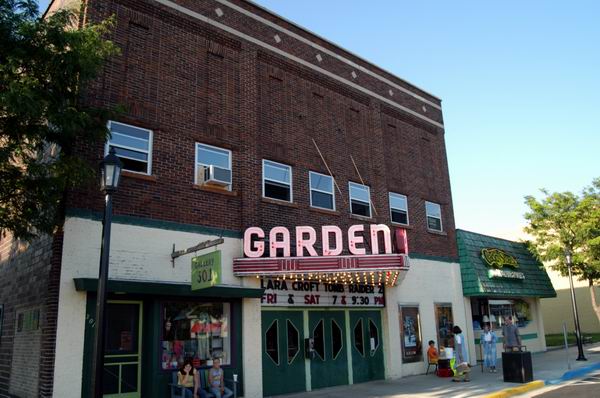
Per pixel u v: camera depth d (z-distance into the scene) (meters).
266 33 17.22
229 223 14.44
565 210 26.80
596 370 18.44
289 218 16.12
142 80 13.55
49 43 9.52
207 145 14.58
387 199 19.97
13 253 14.05
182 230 13.29
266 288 14.91
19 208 9.46
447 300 21.41
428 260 21.09
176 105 14.09
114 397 11.46
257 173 15.54
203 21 15.40
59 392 10.46
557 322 39.69
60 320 10.77
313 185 17.36
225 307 13.90
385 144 21.02
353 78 20.12
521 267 25.45
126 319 12.15
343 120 19.17
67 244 11.21
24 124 9.23
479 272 22.36
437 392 14.09
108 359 11.55
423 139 23.25
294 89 17.70
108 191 8.73
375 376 17.55
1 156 8.55
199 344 13.12
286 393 14.78
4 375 13.30
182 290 12.38
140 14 13.95
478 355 22.64
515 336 16.52
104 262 8.38
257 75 16.56
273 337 14.96
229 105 15.39
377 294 18.22
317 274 14.77
